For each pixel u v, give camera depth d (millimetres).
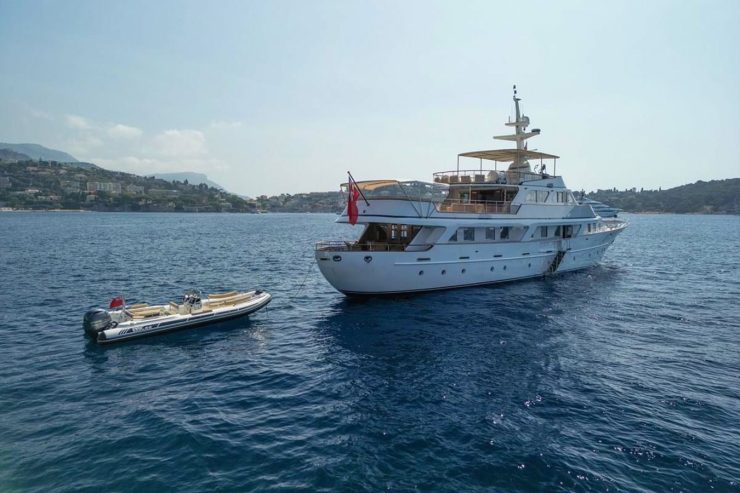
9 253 54719
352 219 27297
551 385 15648
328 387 15516
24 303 28172
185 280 37094
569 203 37500
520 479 10344
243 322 23938
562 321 23984
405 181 27875
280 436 12227
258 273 41312
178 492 9820
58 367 17281
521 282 34188
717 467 10820
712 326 23375
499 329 22438
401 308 26484
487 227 31469
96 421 13023
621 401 14406
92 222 144875
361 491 9883
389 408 13906
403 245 29078
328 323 23688
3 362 17750
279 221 184250
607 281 36156
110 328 20125
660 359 18312
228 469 10695
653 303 28609
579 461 11039
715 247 69438
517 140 38406
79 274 39406
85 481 10203
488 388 15391
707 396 14836
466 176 35500
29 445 11688
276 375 16625
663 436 12250
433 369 17125
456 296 29359
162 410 13742
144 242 72375
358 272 26922
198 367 17406
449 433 12375
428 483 10172
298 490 9906
